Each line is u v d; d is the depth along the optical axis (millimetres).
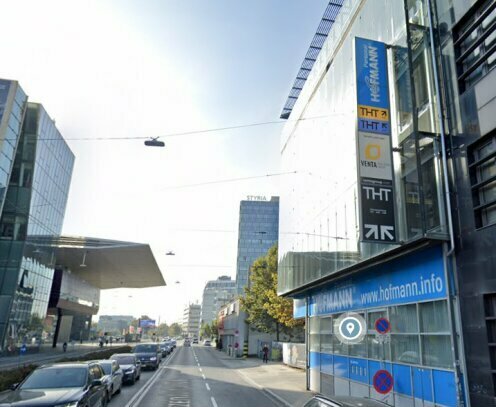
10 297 40688
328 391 16891
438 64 10711
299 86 28031
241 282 140750
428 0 11188
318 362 18391
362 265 12938
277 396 16859
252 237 145750
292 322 35938
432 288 10156
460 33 10266
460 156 9672
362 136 11625
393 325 12117
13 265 41688
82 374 10938
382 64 12500
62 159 54281
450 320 9281
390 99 12281
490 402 8117
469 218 9195
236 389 19156
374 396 12914
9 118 38969
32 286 45875
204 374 26109
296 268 20312
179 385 19828
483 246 8711
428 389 10156
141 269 71375
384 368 12414
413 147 10906
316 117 18797
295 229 21078
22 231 42781
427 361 10312
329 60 17453
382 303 12742
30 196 43750
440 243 9906
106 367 16062
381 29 13281
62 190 55312
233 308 58062
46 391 9812
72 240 55031
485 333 8406
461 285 9195
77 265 68188
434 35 10914
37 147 44906
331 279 15992
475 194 9227
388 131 11836
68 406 9078
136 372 20875
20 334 43312
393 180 11430
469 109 9539
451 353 9352
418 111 11312
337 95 16125
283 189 24688
